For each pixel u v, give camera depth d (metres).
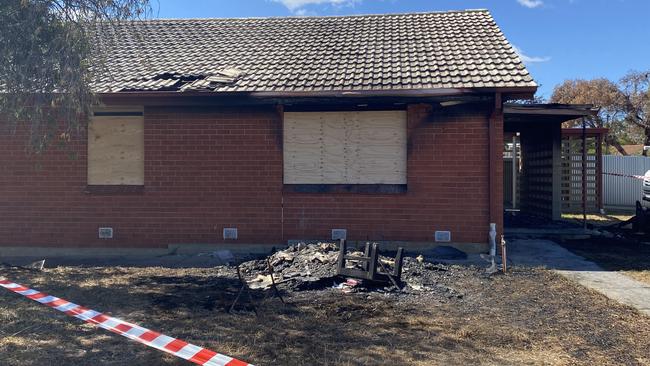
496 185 9.52
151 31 13.89
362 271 7.30
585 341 5.19
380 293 6.99
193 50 12.24
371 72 10.18
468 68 9.89
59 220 10.59
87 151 10.56
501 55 10.44
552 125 14.23
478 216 9.65
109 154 10.57
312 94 9.34
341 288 7.21
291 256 8.65
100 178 10.60
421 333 5.40
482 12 13.82
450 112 9.71
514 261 9.20
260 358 4.68
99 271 8.66
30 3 6.83
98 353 4.77
